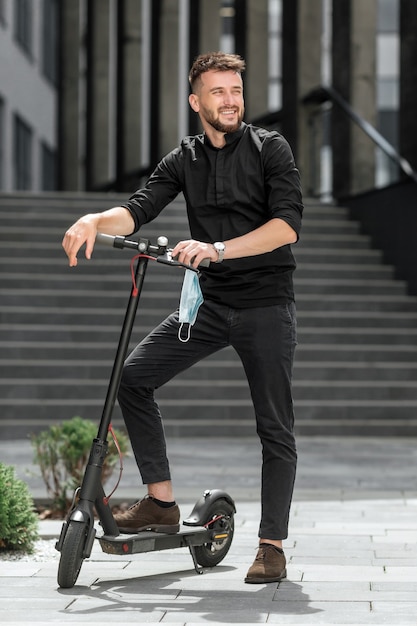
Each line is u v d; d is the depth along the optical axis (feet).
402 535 37.70
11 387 73.56
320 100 104.58
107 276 86.53
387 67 211.61
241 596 28.30
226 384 74.84
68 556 28.66
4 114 197.77
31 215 94.07
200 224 30.40
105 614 26.40
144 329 79.82
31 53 221.66
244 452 63.52
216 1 122.01
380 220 92.73
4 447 65.72
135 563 32.73
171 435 71.00
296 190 29.63
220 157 30.09
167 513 30.60
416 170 89.97
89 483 29.07
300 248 92.84
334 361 79.61
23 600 27.89
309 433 72.28
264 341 29.99
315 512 42.98
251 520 40.96
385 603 27.61
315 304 85.30
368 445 67.97
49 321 81.05
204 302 30.45
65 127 167.94
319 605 27.32
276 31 189.78
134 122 142.31
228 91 29.58
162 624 25.36
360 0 99.40
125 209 30.25
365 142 99.09
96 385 74.18
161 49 129.18
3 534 33.94
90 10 157.17
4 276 84.84
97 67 156.46
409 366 77.97
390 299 86.17
